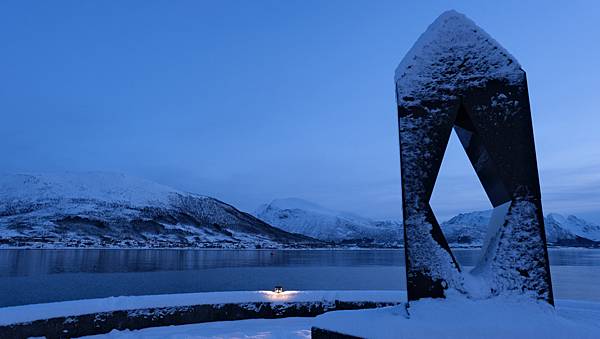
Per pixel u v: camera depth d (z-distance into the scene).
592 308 8.26
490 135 6.10
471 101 6.23
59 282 40.38
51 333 8.05
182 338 8.38
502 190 6.37
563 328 5.01
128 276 48.78
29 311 8.00
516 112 6.12
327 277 51.25
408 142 6.28
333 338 5.58
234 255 119.88
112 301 9.30
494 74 6.25
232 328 9.45
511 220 5.90
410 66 6.52
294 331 9.06
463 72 6.34
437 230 6.00
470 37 6.48
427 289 5.82
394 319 5.50
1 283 38.53
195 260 89.12
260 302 10.64
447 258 5.88
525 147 6.03
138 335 8.68
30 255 88.19
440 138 6.23
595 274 59.91
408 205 6.11
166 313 9.66
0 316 7.63
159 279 45.44
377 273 59.44
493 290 5.74
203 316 10.10
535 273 5.73
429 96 6.36
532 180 5.96
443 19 6.65
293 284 41.31
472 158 7.11
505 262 5.81
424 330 5.10
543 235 5.82
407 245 6.00
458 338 5.00
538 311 5.43
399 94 6.45
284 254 141.88
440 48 6.51
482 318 5.25
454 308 5.50
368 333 5.26
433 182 6.14
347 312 6.16
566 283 45.41
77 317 8.46
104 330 8.80
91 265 66.06
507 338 4.93
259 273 57.25
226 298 10.54
